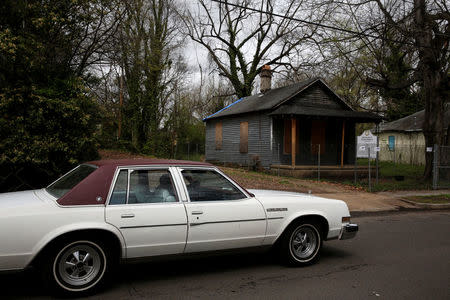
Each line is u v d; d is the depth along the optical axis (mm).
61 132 8898
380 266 5391
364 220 9523
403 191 14523
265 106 19703
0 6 8758
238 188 4918
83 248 3990
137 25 22391
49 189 4578
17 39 8469
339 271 5113
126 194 4223
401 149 28688
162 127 29047
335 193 13266
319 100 20859
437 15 14398
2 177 8625
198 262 5453
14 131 8203
